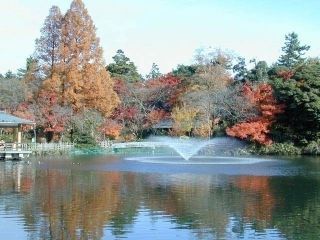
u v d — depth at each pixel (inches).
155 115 2433.6
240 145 2079.2
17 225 607.5
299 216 664.4
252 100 2068.2
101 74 2183.8
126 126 2469.2
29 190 886.4
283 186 944.3
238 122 2086.6
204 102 2146.9
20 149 1699.1
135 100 2498.8
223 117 2149.4
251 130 1964.8
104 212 683.4
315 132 1977.1
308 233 576.4
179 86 2464.3
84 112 2116.1
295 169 1294.3
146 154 1998.0
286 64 3125.0
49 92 2070.6
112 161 1567.4
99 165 1409.9
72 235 564.7
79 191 873.5
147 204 744.3
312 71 1977.1
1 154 1641.2
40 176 1116.5
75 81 2090.3
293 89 1950.1
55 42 2133.4
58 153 1913.1
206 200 781.3
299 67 2080.5
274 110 1988.2
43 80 2129.7
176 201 770.8
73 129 2091.5
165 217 654.5
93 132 2140.7
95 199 786.8
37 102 2090.3
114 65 3164.4
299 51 3149.6
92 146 2079.2
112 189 897.5
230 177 1093.1
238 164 1457.9
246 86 2191.2
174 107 2364.7
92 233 573.6
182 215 667.4
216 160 1621.6
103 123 2212.1
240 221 634.2
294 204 749.3
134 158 1720.0
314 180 1042.7
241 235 567.8
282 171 1234.0
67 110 2041.1
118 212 684.1
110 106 2210.9
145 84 2723.9
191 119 2166.6
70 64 2110.0
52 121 2021.4
